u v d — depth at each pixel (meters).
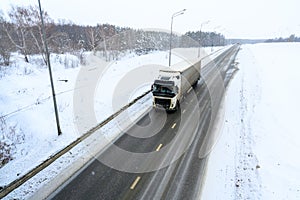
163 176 10.74
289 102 19.17
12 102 18.41
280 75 29.22
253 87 24.88
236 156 12.05
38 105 18.28
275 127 14.73
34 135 14.07
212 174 10.76
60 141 13.52
